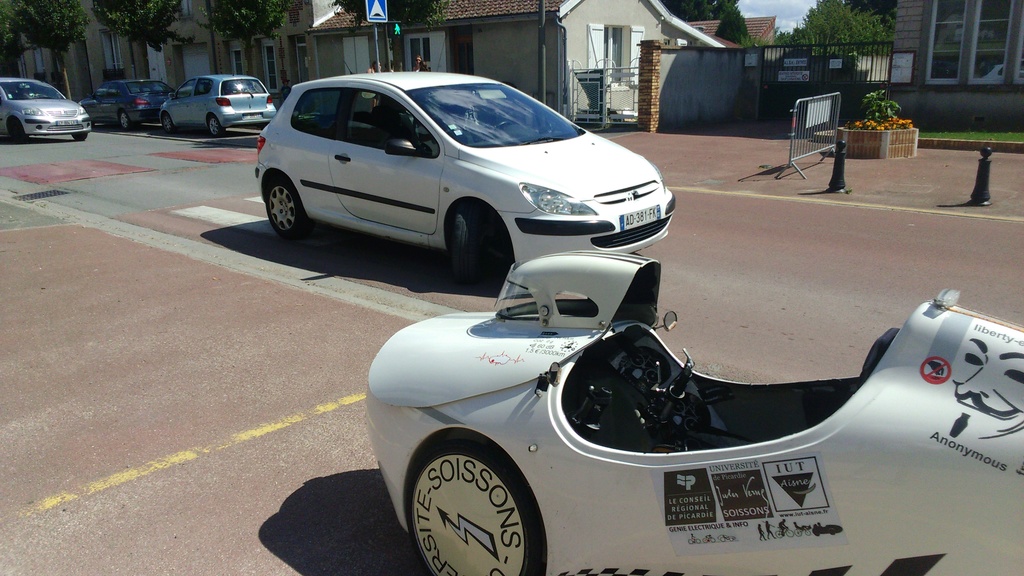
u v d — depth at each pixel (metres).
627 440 3.08
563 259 3.19
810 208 10.95
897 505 2.23
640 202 7.23
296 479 4.16
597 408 3.07
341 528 3.71
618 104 22.83
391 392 3.23
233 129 25.94
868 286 7.32
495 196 7.14
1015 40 17.36
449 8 25.28
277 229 9.73
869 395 2.38
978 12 17.64
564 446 2.74
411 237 8.09
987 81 17.91
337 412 4.91
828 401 3.21
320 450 4.45
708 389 3.47
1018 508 2.06
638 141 18.69
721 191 12.48
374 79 8.41
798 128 13.84
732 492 2.49
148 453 4.46
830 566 2.37
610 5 24.92
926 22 18.31
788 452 2.41
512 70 24.20
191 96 23.77
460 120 7.81
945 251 8.45
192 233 10.30
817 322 6.40
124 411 4.99
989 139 15.94
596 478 2.68
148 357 5.88
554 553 2.80
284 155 9.19
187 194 13.12
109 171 15.72
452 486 3.02
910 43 18.66
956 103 18.30
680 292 7.30
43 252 9.09
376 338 6.20
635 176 7.44
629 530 2.66
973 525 2.12
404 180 7.86
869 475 2.27
